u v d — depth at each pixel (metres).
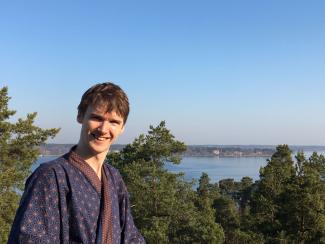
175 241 24.78
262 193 24.59
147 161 26.53
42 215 2.26
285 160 26.53
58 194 2.31
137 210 23.56
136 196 23.58
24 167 19.58
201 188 52.06
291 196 23.12
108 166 2.68
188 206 25.59
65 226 2.31
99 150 2.47
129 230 2.71
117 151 27.86
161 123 26.58
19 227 2.21
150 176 24.56
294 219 22.91
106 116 2.46
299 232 22.53
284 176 24.50
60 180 2.33
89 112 2.47
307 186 23.25
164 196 23.67
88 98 2.48
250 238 24.66
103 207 2.46
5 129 19.12
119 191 2.70
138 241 2.75
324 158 28.28
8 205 17.88
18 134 19.77
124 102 2.51
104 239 2.41
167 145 26.27
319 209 22.59
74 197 2.34
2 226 17.38
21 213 2.26
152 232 22.12
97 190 2.45
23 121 19.80
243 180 62.31
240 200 59.59
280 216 23.80
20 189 18.81
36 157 19.41
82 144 2.49
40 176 2.32
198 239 24.89
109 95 2.46
